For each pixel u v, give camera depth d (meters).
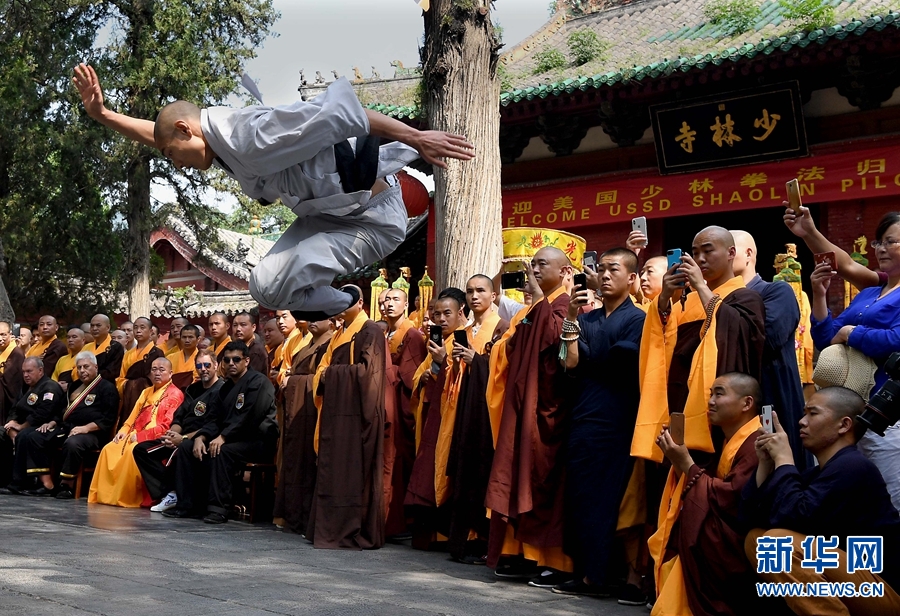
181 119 4.39
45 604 5.56
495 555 7.21
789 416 6.29
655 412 6.38
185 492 10.27
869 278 6.61
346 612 5.70
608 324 6.98
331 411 8.76
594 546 6.66
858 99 14.18
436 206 10.38
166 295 26.30
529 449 6.97
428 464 8.45
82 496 11.98
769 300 6.47
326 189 4.58
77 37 21.06
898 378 5.26
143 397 11.65
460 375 8.27
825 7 13.48
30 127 20.47
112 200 22.20
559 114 16.14
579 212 16.45
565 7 19.73
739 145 14.93
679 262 6.34
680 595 5.77
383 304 10.11
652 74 14.42
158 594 5.97
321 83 19.52
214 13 21.75
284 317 11.52
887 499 5.34
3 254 19.70
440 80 10.31
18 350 13.52
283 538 8.94
